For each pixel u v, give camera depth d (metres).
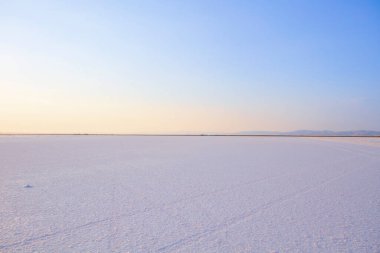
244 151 18.83
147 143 28.42
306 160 13.59
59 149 19.58
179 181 8.38
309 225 4.75
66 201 6.14
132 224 4.75
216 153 17.25
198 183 8.09
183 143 28.91
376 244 4.02
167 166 11.45
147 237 4.21
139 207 5.71
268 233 4.39
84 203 5.99
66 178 8.77
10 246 3.89
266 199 6.37
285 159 14.01
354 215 5.29
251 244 3.99
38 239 4.12
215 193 6.90
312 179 8.73
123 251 3.75
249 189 7.35
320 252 3.77
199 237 4.22
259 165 11.81
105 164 11.96
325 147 22.91
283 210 5.56
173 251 3.75
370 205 5.93
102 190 7.19
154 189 7.30
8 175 9.25
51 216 5.15
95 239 4.13
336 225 4.76
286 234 4.36
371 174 9.66
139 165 11.68
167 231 4.44
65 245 3.92
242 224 4.77
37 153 16.52
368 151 18.89
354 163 12.48
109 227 4.61
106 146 23.09
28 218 5.04
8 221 4.89
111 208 5.65
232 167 11.21
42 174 9.46
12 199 6.30
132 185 7.79
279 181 8.40
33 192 6.96
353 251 3.80
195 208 5.66
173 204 5.94
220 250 3.80
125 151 18.38
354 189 7.38
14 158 13.88
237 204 5.95
